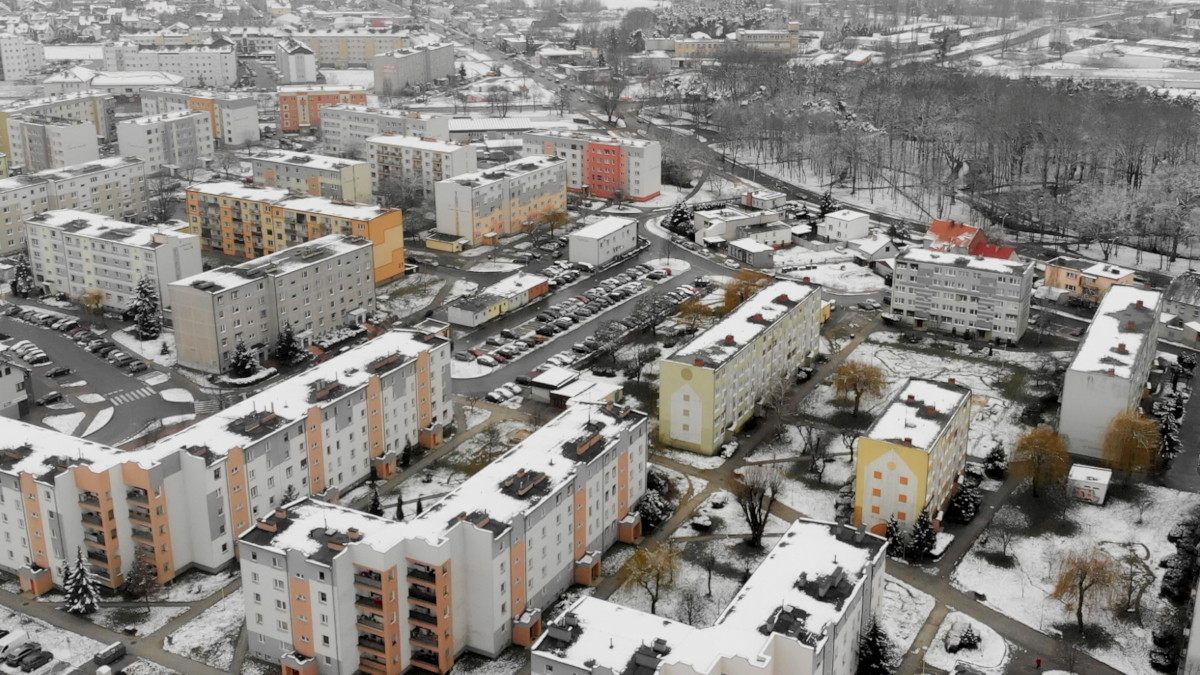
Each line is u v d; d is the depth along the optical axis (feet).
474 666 572.10
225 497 639.35
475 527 556.92
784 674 497.05
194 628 598.34
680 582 636.07
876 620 586.04
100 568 628.28
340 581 539.29
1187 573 627.87
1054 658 576.20
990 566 652.89
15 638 577.02
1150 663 572.92
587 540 643.45
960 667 559.38
